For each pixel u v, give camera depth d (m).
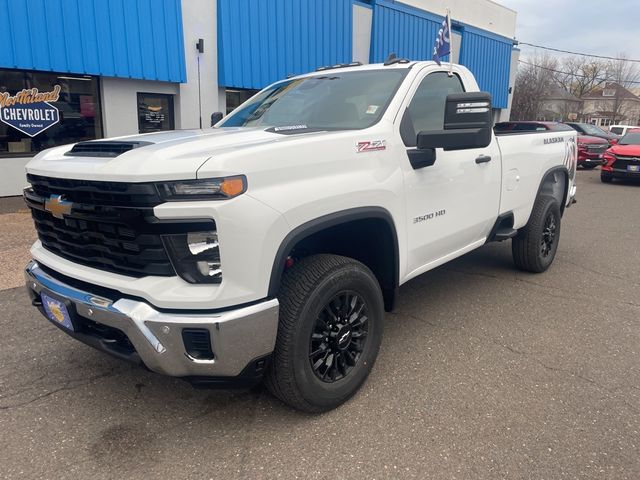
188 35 11.42
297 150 2.61
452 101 3.03
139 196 2.28
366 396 3.15
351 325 3.02
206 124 12.12
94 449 2.66
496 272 5.71
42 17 9.19
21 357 3.64
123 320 2.40
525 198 4.99
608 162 15.32
